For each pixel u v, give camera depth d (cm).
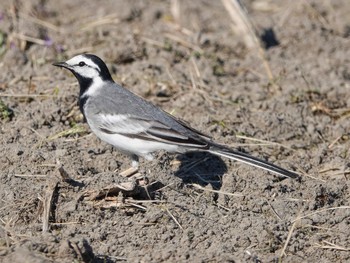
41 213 1161
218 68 1762
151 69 1691
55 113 1460
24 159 1299
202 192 1284
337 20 2045
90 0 2042
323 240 1173
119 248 1118
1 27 1831
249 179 1305
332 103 1642
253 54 1836
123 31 1886
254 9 2130
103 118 1309
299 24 1992
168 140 1278
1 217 1159
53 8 1992
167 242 1143
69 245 1041
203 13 2042
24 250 1016
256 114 1545
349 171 1364
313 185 1291
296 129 1516
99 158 1345
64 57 1728
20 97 1527
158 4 2075
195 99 1573
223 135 1466
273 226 1180
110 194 1202
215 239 1151
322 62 1833
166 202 1218
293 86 1670
